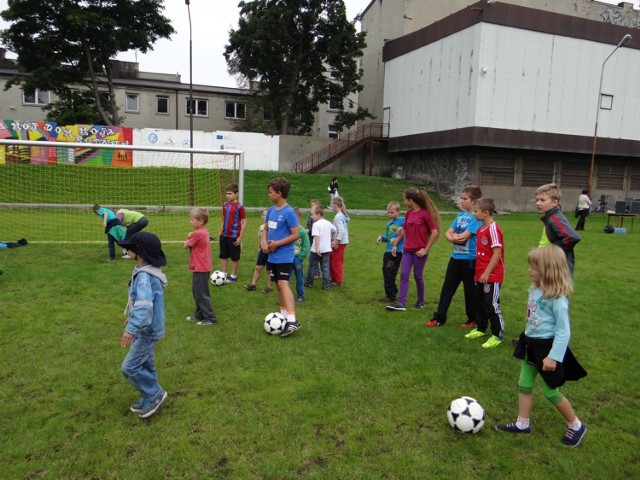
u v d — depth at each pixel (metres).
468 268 5.55
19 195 17.11
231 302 6.50
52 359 4.50
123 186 18.75
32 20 26.34
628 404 3.92
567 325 3.12
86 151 21.31
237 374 4.26
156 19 29.28
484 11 22.11
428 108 26.28
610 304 6.88
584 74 24.30
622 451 3.25
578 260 10.45
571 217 22.59
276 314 5.34
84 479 2.87
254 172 26.31
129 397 3.83
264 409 3.68
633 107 25.59
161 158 24.14
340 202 7.71
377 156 32.06
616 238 14.41
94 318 5.69
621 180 27.34
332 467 3.01
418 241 6.16
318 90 33.78
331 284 7.80
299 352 4.82
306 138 30.44
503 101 23.16
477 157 24.17
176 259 9.44
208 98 36.47
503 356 4.81
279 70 32.50
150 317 3.38
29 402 3.71
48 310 5.94
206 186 19.52
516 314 6.37
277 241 5.20
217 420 3.51
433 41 25.56
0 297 6.46
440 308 5.70
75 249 10.30
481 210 5.06
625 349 5.11
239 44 30.92
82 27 26.06
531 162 25.30
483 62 22.52
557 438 3.41
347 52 30.97
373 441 3.30
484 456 3.17
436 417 3.65
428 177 27.80
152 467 2.97
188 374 4.27
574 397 4.01
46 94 33.19
